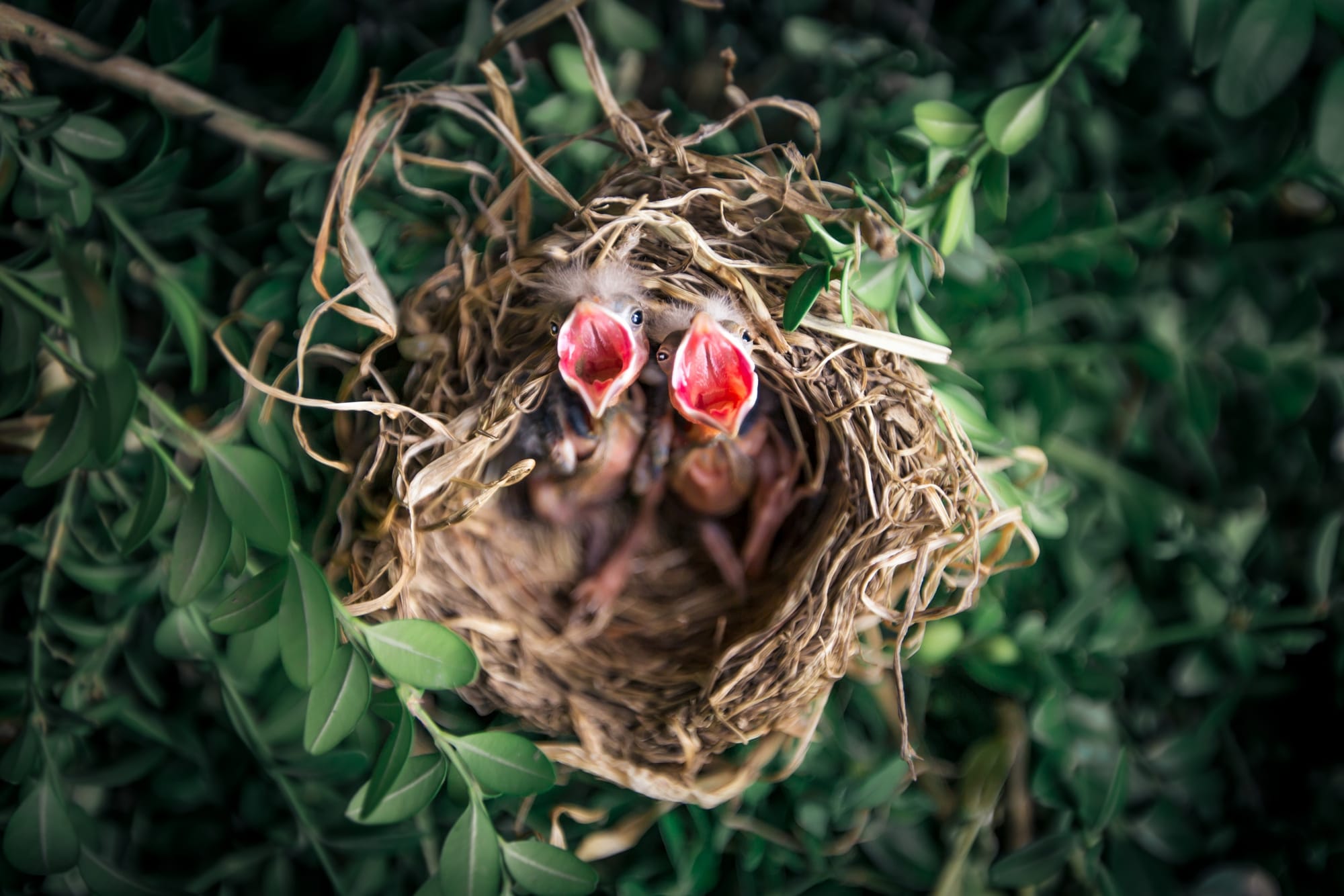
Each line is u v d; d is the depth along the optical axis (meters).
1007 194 0.35
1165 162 0.38
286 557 0.32
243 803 0.38
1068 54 0.33
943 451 0.35
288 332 0.36
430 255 0.37
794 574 0.38
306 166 0.36
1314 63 0.36
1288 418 0.36
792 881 0.37
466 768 0.33
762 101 0.35
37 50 0.35
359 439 0.36
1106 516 0.38
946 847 0.37
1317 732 0.38
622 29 0.40
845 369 0.35
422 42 0.39
